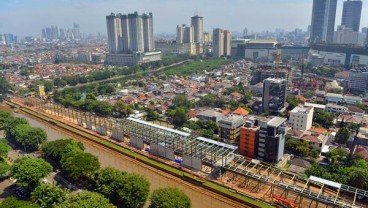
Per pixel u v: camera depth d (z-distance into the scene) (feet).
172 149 580.30
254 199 441.68
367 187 430.61
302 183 480.23
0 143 587.27
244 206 432.66
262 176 468.75
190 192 477.36
